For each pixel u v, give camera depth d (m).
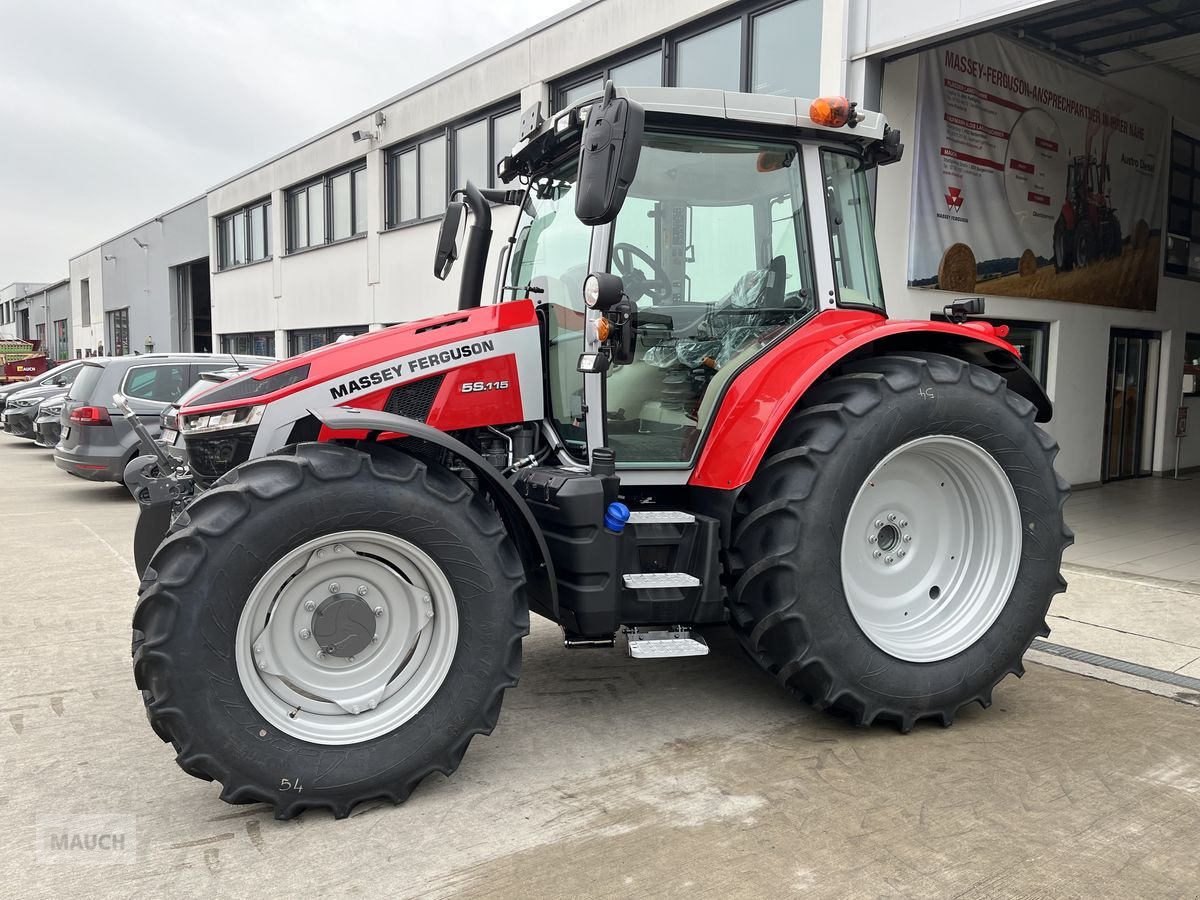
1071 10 7.03
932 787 2.68
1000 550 3.26
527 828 2.44
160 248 24.03
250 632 2.43
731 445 3.01
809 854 2.30
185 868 2.24
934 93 6.88
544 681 3.64
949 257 7.20
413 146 12.67
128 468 3.26
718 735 3.08
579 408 3.11
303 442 2.70
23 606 4.81
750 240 3.25
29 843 2.38
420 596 2.63
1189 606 4.85
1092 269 8.77
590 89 9.38
